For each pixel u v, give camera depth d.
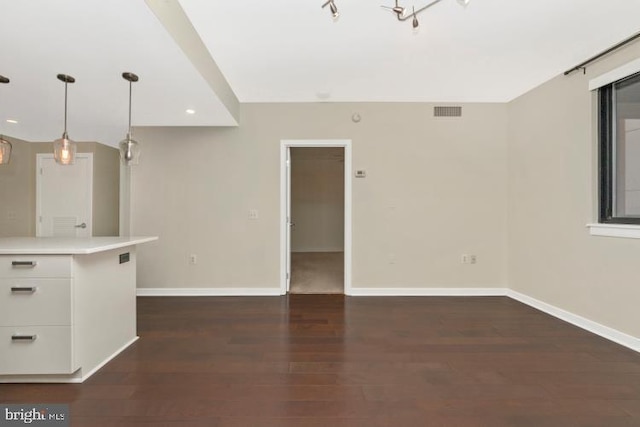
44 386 2.07
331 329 3.07
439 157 4.29
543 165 3.64
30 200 4.63
